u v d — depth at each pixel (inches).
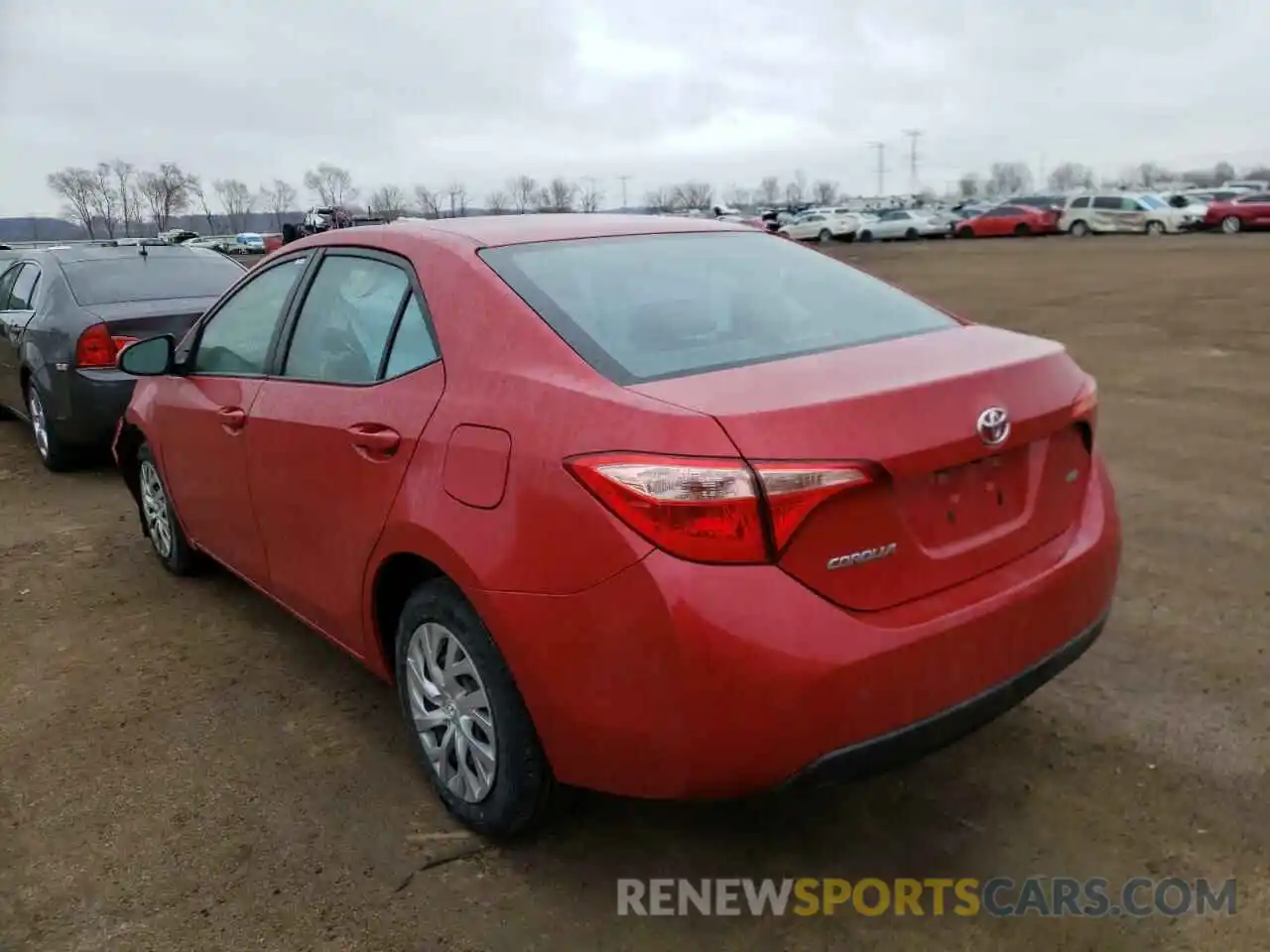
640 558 91.9
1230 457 266.1
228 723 147.8
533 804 110.8
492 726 110.5
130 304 281.9
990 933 102.3
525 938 103.9
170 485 187.3
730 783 94.1
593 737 98.7
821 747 92.6
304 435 134.6
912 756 98.3
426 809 125.3
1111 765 128.6
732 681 90.2
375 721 147.3
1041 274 871.7
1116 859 112.0
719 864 114.0
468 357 113.7
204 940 104.7
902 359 108.1
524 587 100.0
